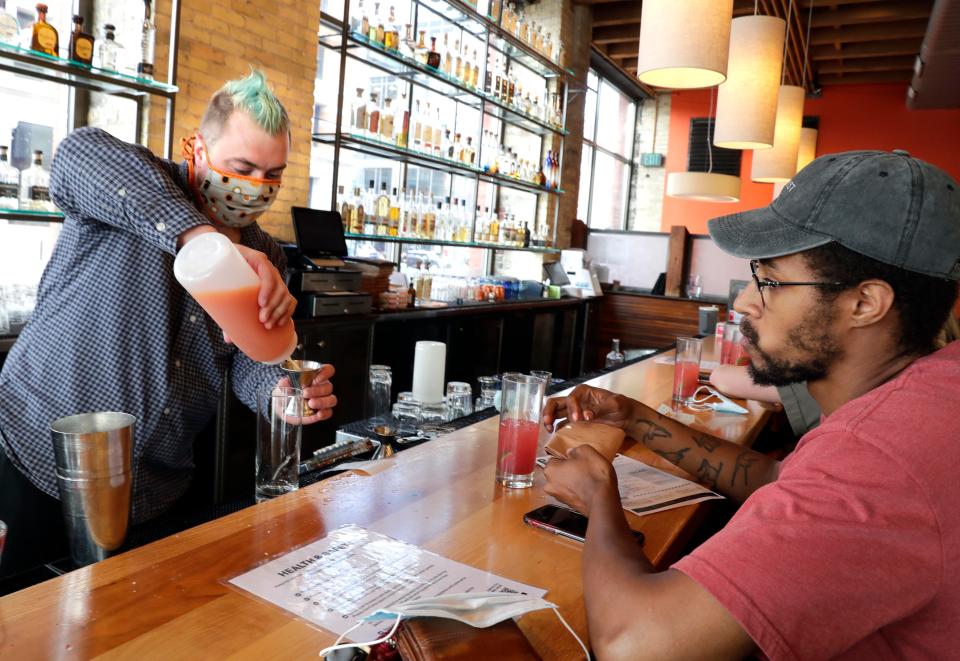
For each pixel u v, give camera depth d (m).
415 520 1.11
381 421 1.89
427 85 5.45
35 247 3.17
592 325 7.16
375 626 0.79
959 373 0.78
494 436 1.66
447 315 4.95
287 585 0.87
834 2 7.18
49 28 2.74
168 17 3.37
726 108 3.45
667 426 1.52
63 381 1.59
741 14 7.51
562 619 0.78
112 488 1.04
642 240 7.52
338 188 4.51
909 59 8.70
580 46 7.44
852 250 0.84
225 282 1.11
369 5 4.91
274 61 4.02
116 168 1.35
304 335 3.65
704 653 0.72
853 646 0.79
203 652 0.72
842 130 9.90
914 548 0.71
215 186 1.54
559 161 7.18
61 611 0.78
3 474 1.60
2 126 3.05
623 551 0.85
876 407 0.79
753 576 0.71
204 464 3.09
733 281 5.25
